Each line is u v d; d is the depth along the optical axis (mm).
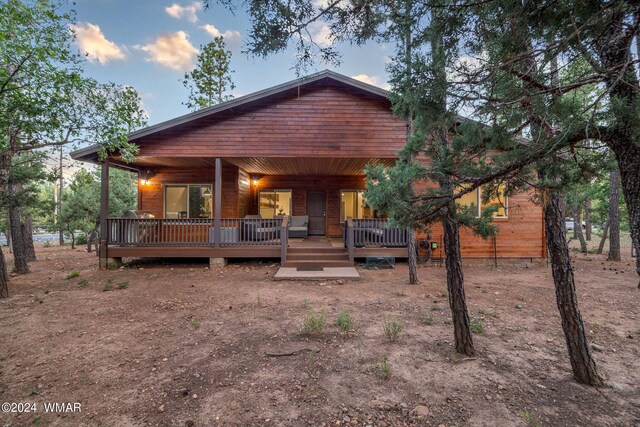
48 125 5676
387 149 9094
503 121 2443
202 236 10539
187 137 9141
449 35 2330
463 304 3475
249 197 12797
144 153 9078
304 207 13172
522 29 2053
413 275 7109
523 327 4305
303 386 2865
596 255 12820
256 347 3703
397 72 2498
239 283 7215
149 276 8094
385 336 3977
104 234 9117
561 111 2115
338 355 3463
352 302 5570
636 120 1775
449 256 3555
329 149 9109
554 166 2465
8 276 8422
